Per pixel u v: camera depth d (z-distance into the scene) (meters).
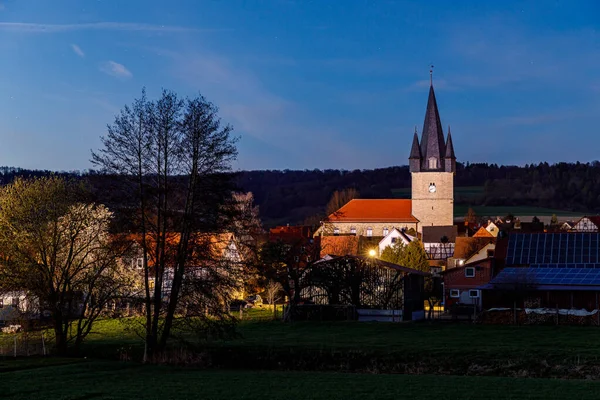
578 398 33.34
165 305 48.69
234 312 78.12
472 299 87.56
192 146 46.97
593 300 73.44
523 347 50.03
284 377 39.78
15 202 57.16
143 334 50.91
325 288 74.44
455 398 33.50
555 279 76.31
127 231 46.91
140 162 46.81
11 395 33.72
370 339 55.38
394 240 121.69
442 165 151.88
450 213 151.75
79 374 40.16
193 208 47.25
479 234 134.12
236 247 49.53
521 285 74.25
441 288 99.00
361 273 74.00
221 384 37.22
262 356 48.50
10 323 56.34
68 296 50.25
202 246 47.19
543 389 35.81
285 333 60.34
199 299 46.81
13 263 51.00
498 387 36.41
